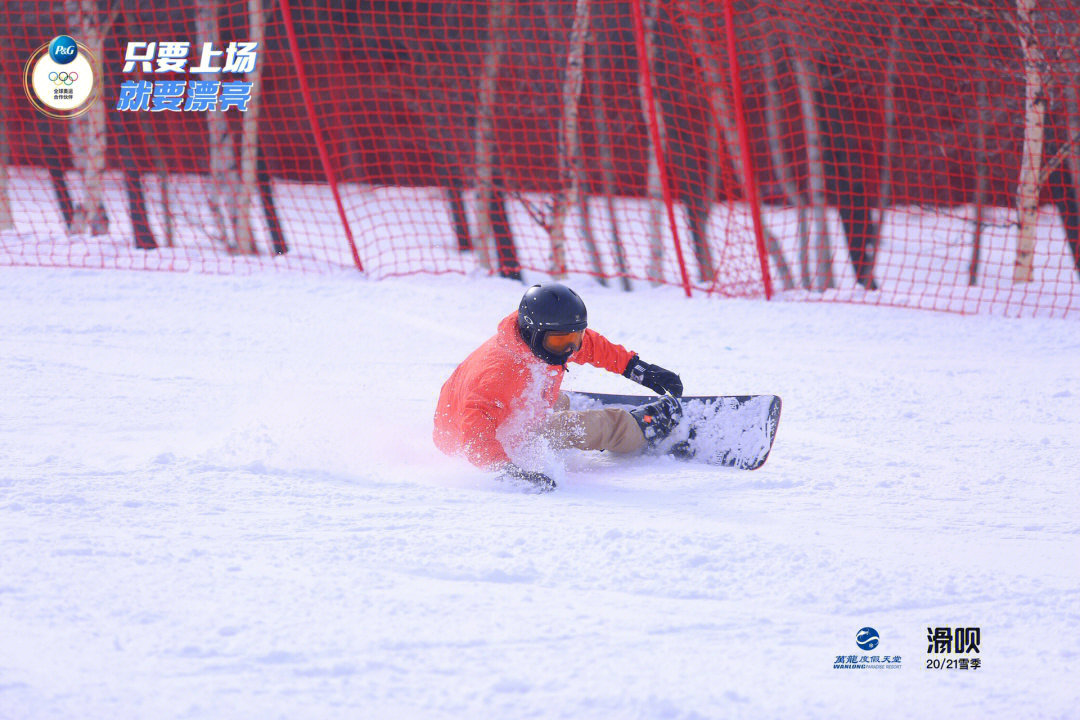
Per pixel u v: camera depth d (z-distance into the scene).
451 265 43.78
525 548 13.97
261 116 53.31
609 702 9.83
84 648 10.40
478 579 12.91
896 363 28.78
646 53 37.62
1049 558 14.42
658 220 42.06
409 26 49.75
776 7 41.09
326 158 40.53
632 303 37.03
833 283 40.59
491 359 17.69
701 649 11.12
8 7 52.16
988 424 22.55
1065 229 42.94
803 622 11.98
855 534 15.24
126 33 48.88
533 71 47.81
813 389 25.48
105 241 45.69
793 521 15.80
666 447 19.48
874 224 43.31
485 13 50.56
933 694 10.31
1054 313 36.41
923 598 12.78
